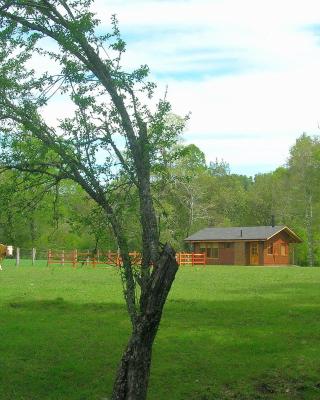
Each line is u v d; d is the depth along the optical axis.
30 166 7.96
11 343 12.57
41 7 8.02
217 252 63.97
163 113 7.89
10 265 45.34
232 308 17.42
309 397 9.42
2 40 8.08
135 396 7.41
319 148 68.25
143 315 7.46
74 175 7.84
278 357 11.38
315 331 13.68
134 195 7.75
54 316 16.05
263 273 36.34
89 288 23.88
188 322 15.02
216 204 85.31
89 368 10.87
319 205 67.75
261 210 85.00
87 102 7.77
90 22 7.79
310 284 26.27
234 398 9.45
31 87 8.04
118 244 7.62
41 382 10.11
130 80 7.86
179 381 10.14
